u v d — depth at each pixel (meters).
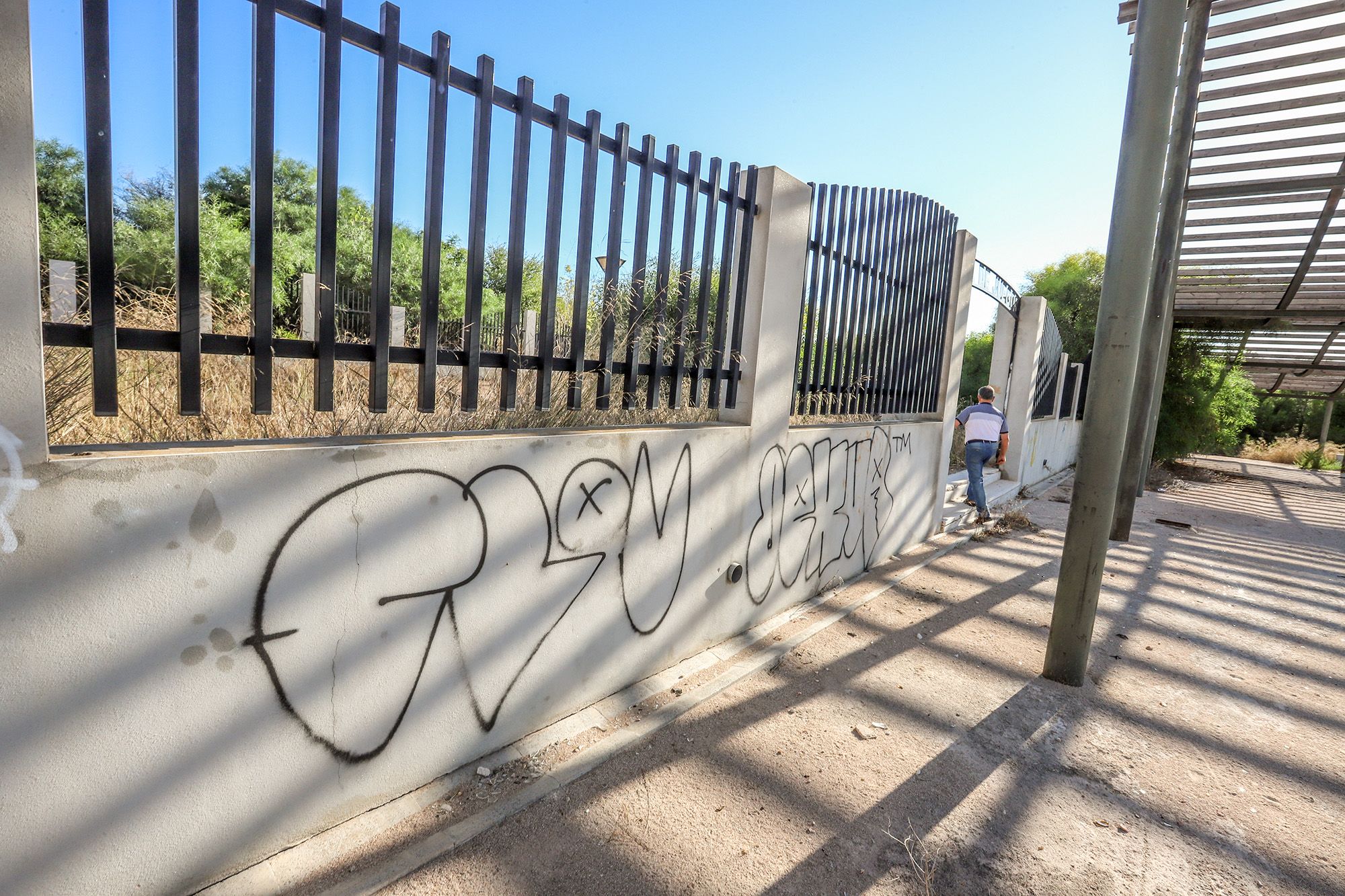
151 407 1.94
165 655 1.65
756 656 3.68
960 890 2.09
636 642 3.14
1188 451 15.69
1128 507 7.49
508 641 2.51
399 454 2.05
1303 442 27.39
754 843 2.24
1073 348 26.02
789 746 2.84
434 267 2.16
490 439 2.32
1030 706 3.36
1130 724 3.25
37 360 1.39
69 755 1.53
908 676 3.62
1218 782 2.80
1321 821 2.56
